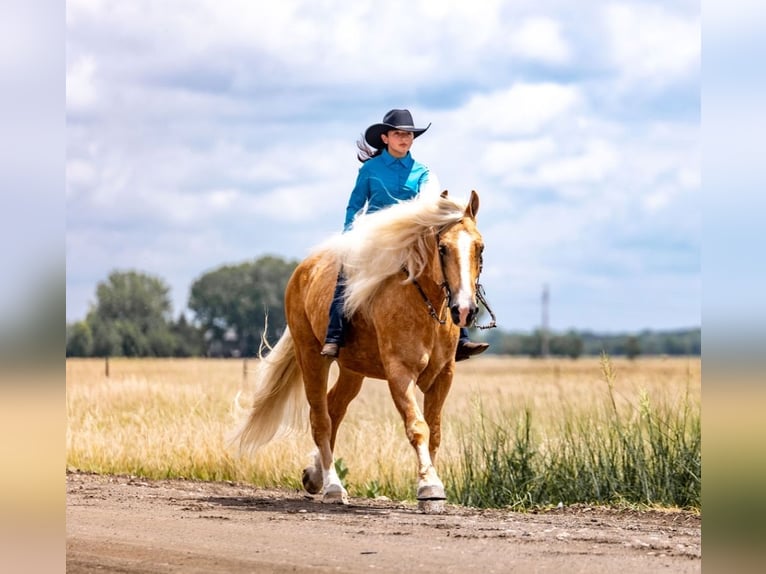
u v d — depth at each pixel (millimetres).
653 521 9117
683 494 10039
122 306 94875
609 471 10492
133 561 7195
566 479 10586
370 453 12461
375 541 7797
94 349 88250
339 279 9883
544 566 6793
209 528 8531
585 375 39875
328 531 8297
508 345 135250
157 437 13938
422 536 8016
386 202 10148
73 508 9742
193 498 10711
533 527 8578
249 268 94125
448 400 17016
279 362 11438
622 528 8609
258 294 93250
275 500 10688
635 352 131125
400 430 13391
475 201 9203
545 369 61250
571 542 7730
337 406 11117
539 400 16781
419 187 10234
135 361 52375
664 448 10422
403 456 12125
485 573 6594
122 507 9859
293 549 7512
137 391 18781
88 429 14883
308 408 11617
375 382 19797
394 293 9359
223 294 93125
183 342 92500
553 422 13023
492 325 9422
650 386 15062
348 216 10266
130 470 13445
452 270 8766
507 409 14938
